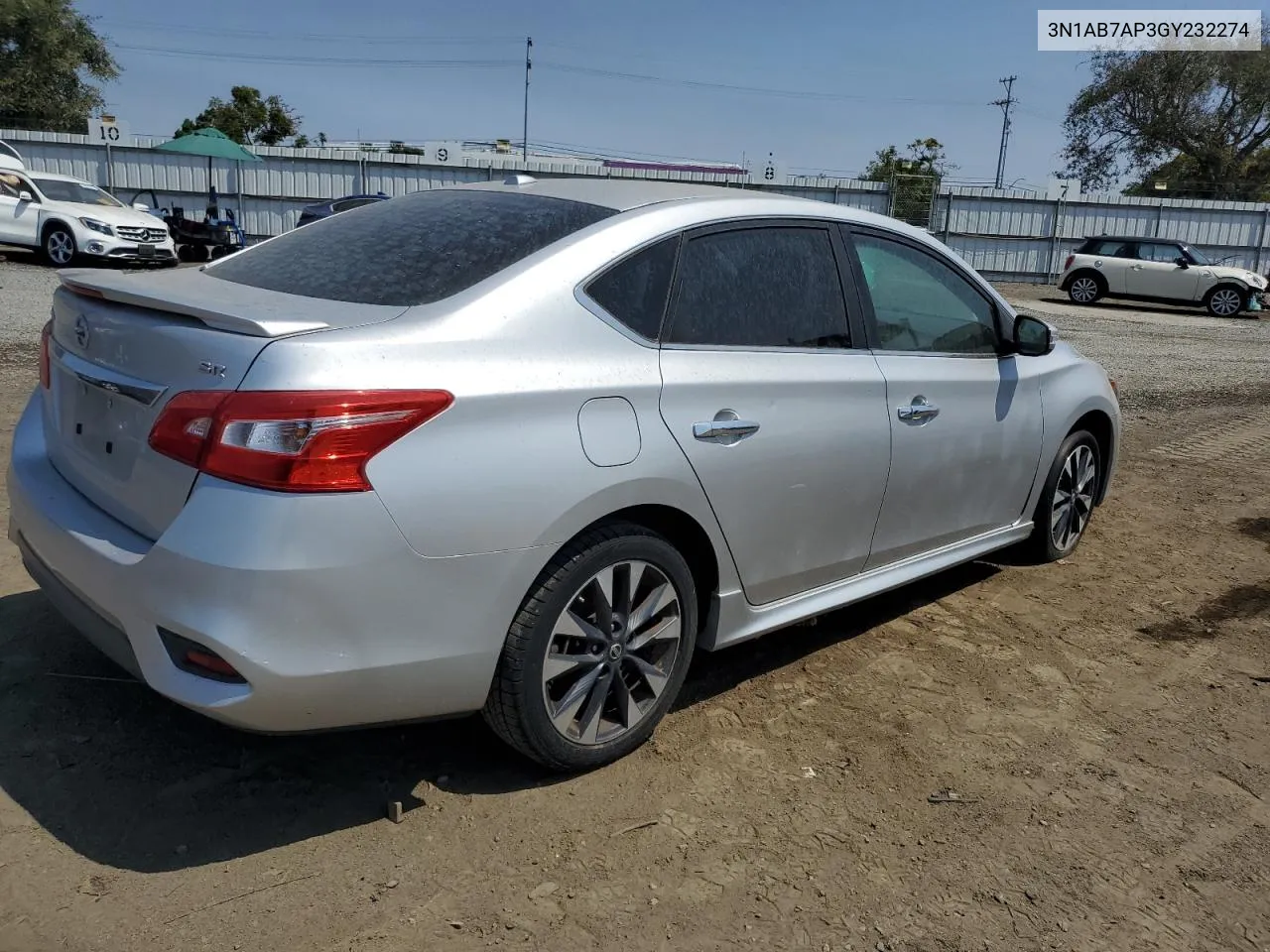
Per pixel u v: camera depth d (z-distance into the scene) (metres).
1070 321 17.94
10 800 2.64
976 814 2.88
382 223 3.27
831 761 3.12
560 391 2.60
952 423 3.91
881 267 3.73
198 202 25.12
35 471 2.94
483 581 2.49
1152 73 39.41
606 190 3.27
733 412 3.03
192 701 2.27
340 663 2.33
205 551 2.24
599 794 2.86
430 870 2.50
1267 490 6.78
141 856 2.47
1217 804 3.00
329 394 2.26
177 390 2.38
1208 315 21.25
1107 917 2.49
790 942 2.34
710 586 3.18
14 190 17.03
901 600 4.55
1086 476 5.08
